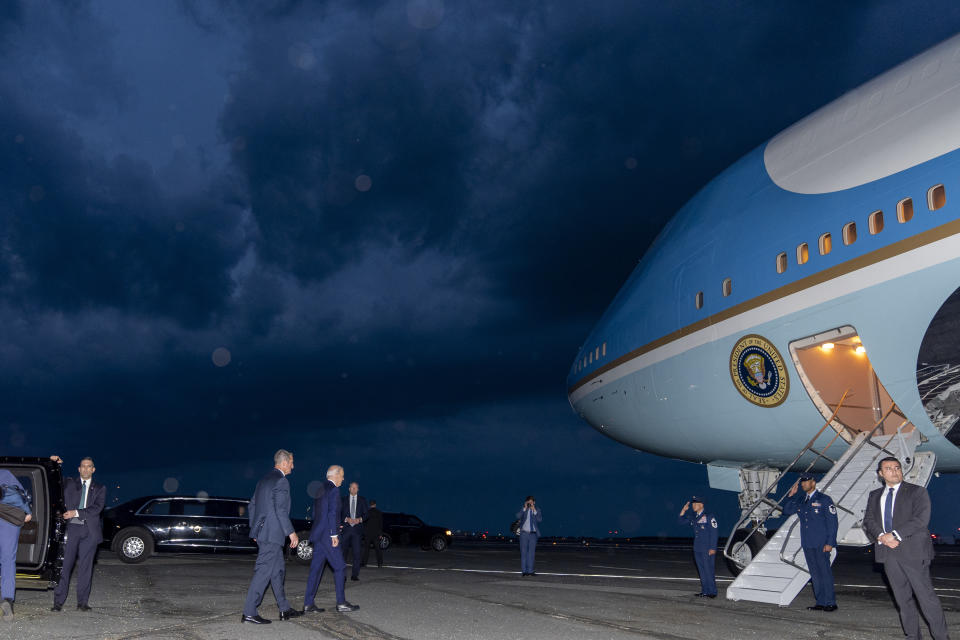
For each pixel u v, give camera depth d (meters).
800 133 13.45
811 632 7.17
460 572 14.82
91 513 7.96
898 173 10.61
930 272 9.89
